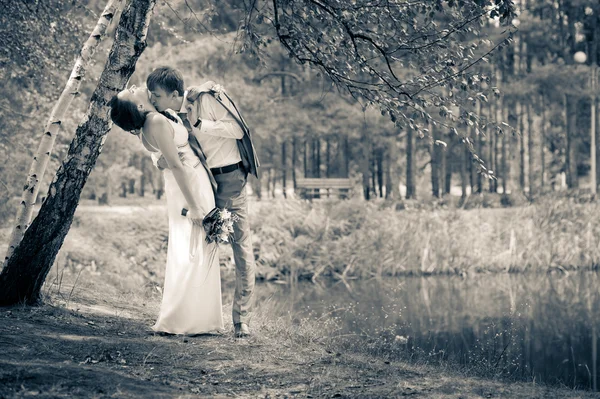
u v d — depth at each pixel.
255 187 29.05
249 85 26.16
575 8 30.86
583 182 38.31
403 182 42.69
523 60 31.28
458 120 6.70
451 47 6.79
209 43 22.33
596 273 20.38
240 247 6.27
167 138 5.71
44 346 5.10
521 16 28.05
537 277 19.48
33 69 10.10
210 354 5.50
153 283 15.87
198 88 5.99
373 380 5.21
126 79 6.66
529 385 5.93
